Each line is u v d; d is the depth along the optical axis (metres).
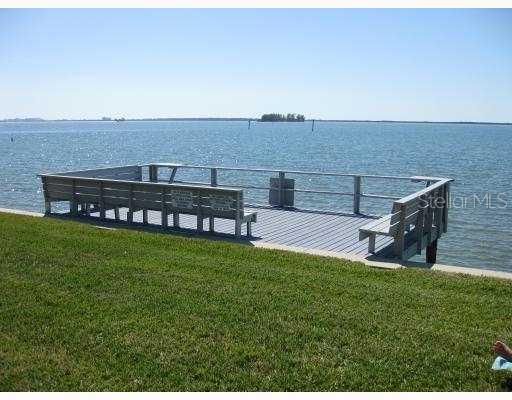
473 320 5.68
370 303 6.14
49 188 11.66
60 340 5.13
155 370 4.60
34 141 98.06
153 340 5.14
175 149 73.44
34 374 4.51
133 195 10.57
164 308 5.94
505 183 32.06
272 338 5.20
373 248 8.59
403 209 8.29
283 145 82.50
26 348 4.98
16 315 5.71
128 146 81.62
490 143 90.75
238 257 8.09
